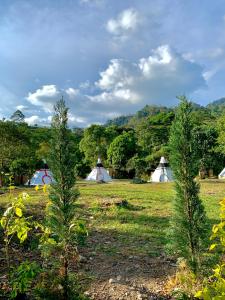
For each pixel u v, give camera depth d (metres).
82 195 18.53
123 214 12.55
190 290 5.51
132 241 9.03
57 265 5.17
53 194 5.25
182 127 6.39
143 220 11.74
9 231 5.03
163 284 6.21
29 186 27.41
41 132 50.66
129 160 52.62
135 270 6.89
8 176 6.27
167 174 37.34
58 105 5.45
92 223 11.02
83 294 5.08
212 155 43.41
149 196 18.48
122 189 23.47
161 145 58.12
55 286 4.77
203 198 17.69
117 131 66.38
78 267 6.87
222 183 29.55
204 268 5.88
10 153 32.59
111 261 7.39
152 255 7.86
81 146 58.78
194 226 6.05
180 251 6.13
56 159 5.29
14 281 4.52
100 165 40.09
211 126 45.22
